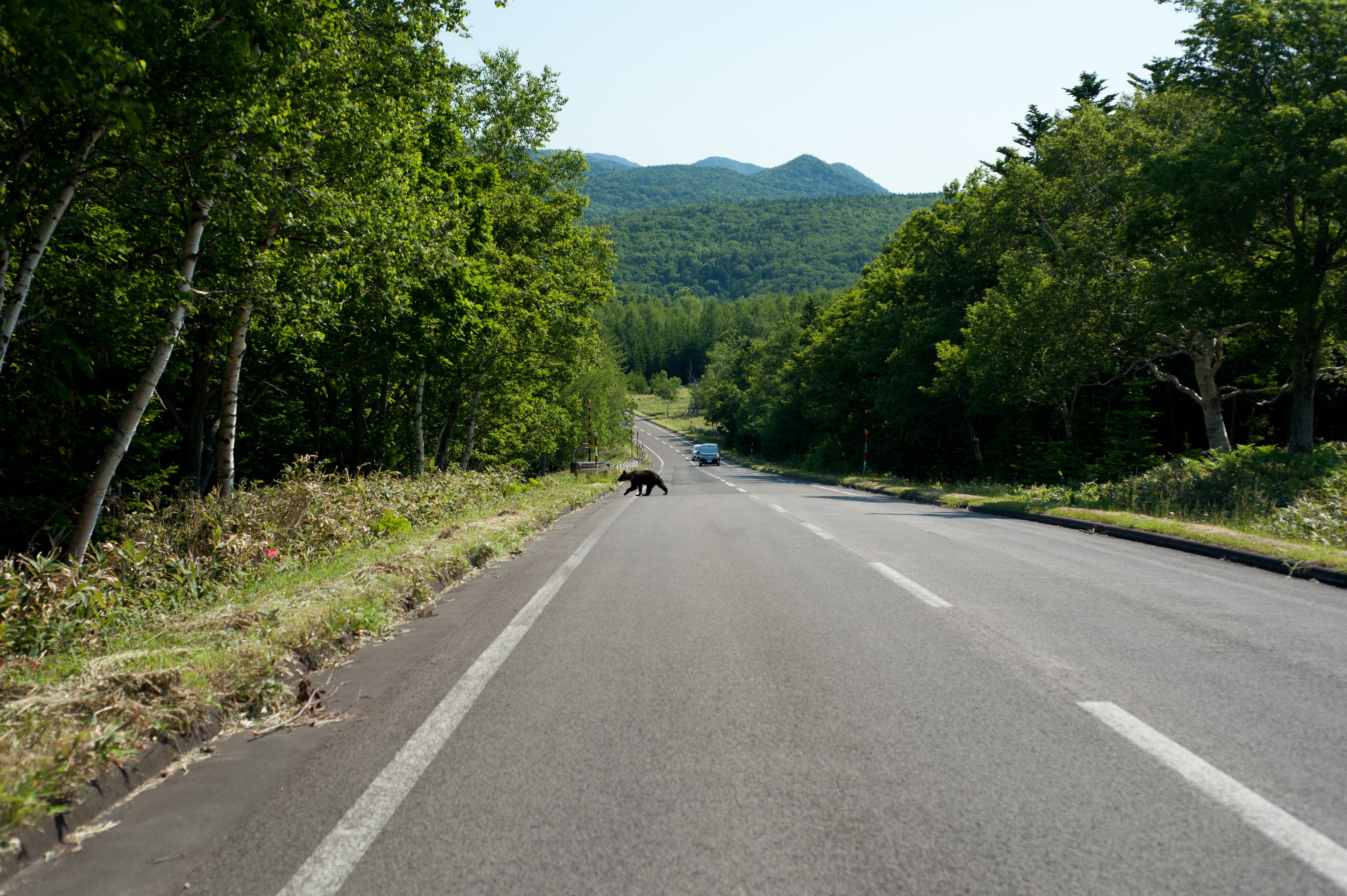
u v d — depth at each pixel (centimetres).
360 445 3005
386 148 1445
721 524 1576
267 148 1017
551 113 2962
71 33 605
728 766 365
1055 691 467
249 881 278
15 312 834
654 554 1128
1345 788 331
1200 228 2108
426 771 369
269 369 2278
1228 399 3512
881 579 866
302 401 2917
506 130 2883
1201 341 2602
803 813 316
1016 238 3334
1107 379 3731
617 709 448
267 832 315
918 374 4297
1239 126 2084
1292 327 2208
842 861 279
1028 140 4700
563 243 3058
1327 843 286
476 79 2852
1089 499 1914
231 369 1497
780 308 19762
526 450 4566
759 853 285
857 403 5925
